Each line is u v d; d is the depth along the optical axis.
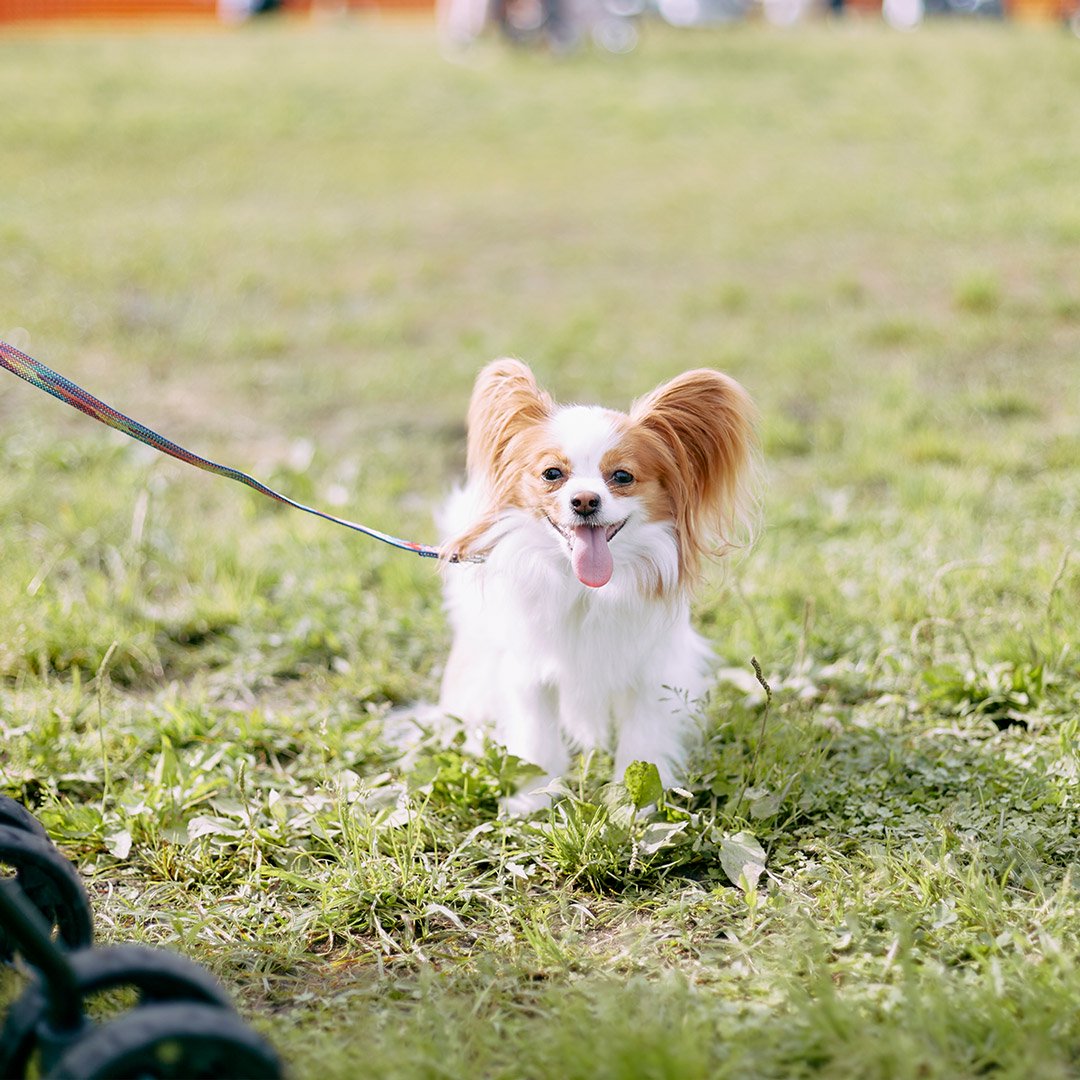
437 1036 2.84
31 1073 2.47
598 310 10.05
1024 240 10.98
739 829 3.75
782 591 5.39
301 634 5.29
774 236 11.88
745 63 19.44
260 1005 3.11
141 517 5.98
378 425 8.00
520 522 3.84
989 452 6.95
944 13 24.48
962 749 4.20
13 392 8.23
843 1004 2.79
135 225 12.15
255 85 18.27
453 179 14.36
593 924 3.43
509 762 3.94
